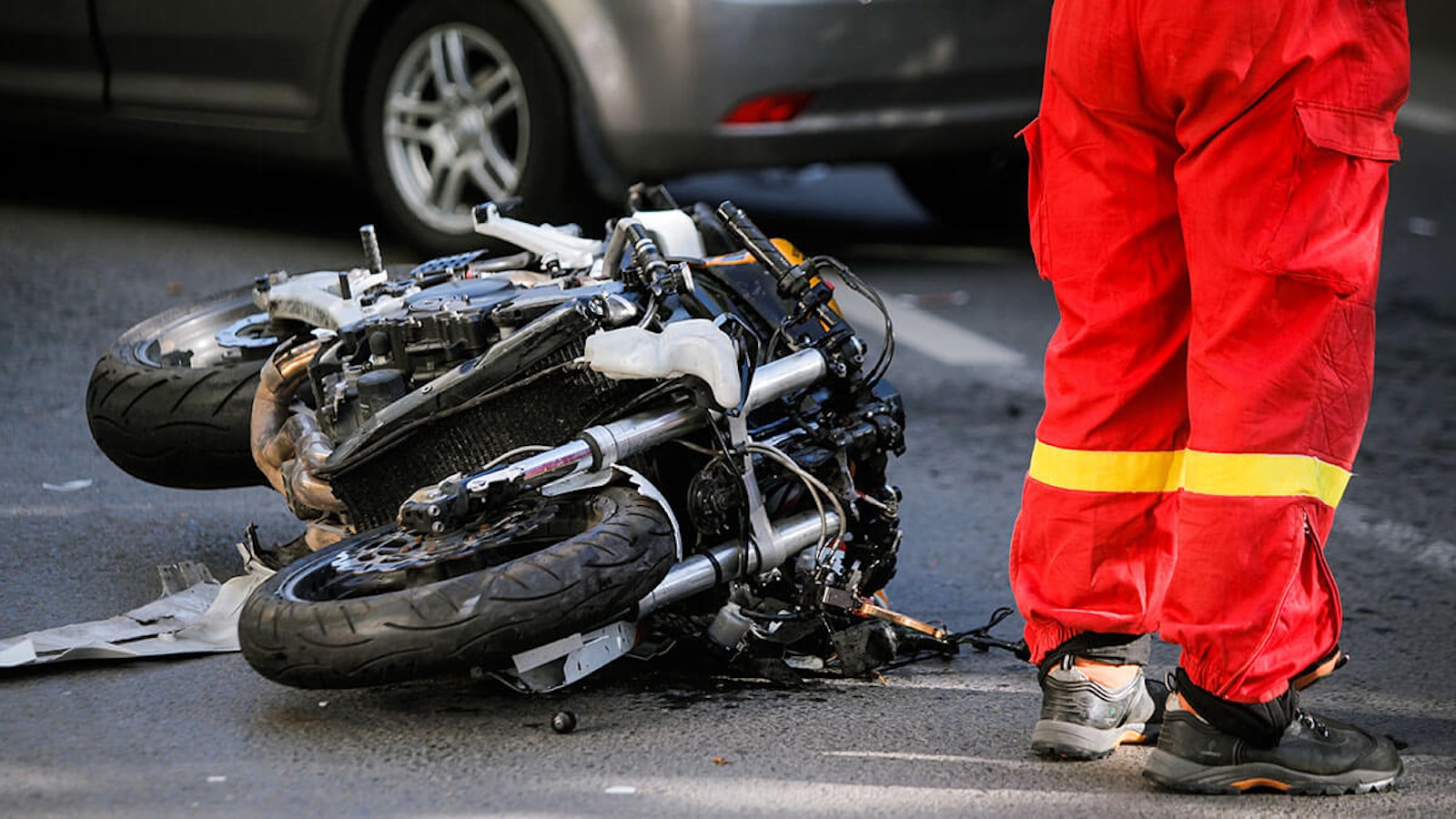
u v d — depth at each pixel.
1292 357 10.38
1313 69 10.16
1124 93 10.76
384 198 27.41
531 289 13.45
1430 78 48.12
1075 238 11.16
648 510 12.20
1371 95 10.41
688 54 24.78
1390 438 21.41
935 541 17.11
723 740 11.88
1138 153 10.88
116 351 16.58
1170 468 11.27
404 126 27.11
